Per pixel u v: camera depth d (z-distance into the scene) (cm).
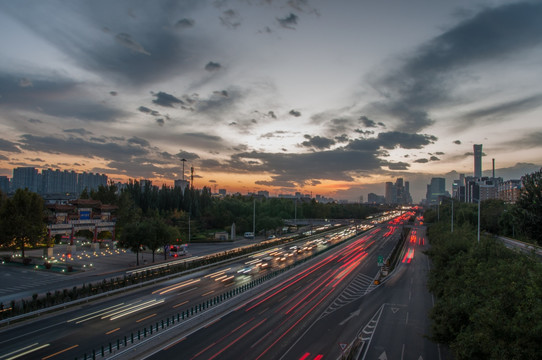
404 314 3866
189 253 8012
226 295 4281
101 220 8275
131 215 9494
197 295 4384
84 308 3791
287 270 6019
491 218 8488
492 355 1598
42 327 3203
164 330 3106
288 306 4059
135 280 4838
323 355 2748
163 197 13550
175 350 2789
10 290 4459
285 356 2716
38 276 5303
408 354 2848
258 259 7438
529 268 2067
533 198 4278
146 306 3888
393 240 11331
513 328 1553
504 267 2122
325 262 7231
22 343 2841
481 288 2203
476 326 1841
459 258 3200
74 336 2997
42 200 6744
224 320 3541
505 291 1820
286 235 12725
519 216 4450
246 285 4753
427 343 3073
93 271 5694
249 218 12462
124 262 6625
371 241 11094
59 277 5241
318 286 5091
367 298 4491
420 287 5103
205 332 3197
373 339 3152
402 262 7238
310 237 12119
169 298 4231
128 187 13150
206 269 6197
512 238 6312
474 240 4022
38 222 6562
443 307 2461
